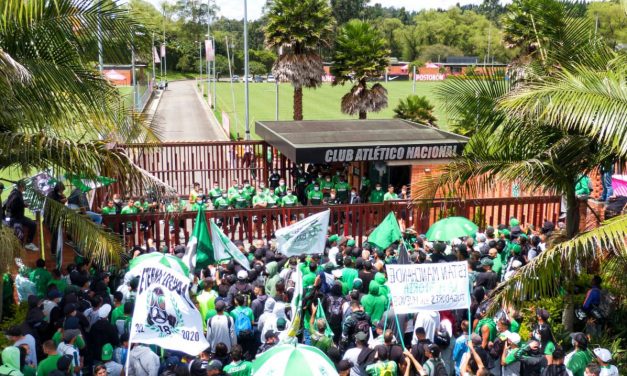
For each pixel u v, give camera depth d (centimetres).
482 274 1377
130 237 1862
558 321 1421
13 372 950
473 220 2034
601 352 1058
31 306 1194
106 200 2314
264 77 13862
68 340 1036
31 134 1241
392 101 8688
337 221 2034
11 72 1029
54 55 1215
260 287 1303
